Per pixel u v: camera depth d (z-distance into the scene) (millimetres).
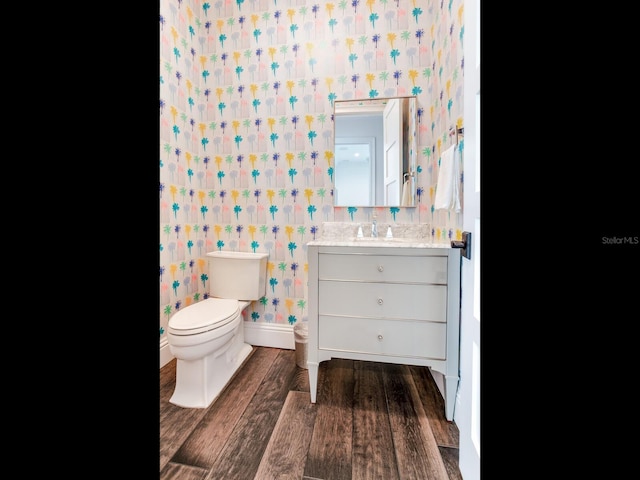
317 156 2146
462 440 1051
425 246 1427
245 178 2258
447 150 1468
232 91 2252
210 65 2275
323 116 2123
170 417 1423
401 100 2016
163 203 1932
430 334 1433
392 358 1466
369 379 1778
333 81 2098
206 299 2113
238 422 1388
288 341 2211
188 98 2152
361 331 1491
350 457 1182
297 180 2184
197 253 2275
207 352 1526
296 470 1120
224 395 1610
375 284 1475
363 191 2092
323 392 1639
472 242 969
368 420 1402
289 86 2160
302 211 2186
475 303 949
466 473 1003
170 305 2004
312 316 1531
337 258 1505
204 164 2314
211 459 1171
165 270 1960
